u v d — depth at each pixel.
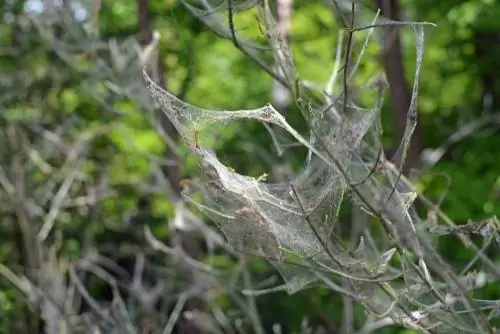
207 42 12.81
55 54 10.55
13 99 11.68
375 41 9.15
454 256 8.24
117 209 12.48
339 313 9.39
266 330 10.80
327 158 3.95
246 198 3.88
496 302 4.45
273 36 4.50
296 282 4.57
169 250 7.90
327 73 9.71
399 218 4.12
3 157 10.78
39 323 10.06
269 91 13.30
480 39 11.88
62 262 9.58
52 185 10.66
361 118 4.46
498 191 10.06
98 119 12.12
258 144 10.59
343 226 7.36
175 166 10.02
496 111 12.58
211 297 8.66
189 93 12.59
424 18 11.32
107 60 9.00
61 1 9.05
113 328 8.02
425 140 12.19
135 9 12.33
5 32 11.41
